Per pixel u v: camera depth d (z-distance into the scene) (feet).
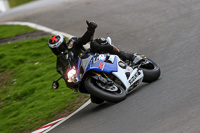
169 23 136.56
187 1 163.53
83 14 193.88
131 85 77.92
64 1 268.62
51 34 165.99
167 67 91.09
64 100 94.53
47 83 111.55
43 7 266.98
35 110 95.14
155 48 112.57
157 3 175.42
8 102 109.60
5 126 91.35
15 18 242.78
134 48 119.75
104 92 72.08
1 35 186.39
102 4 208.85
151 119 60.13
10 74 129.59
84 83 72.33
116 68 75.97
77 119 76.74
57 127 77.10
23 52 145.69
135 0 195.93
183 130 52.13
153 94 73.00
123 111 68.85
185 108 59.88
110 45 78.23
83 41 73.67
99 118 70.33
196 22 127.54
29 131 83.87
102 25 160.66
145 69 82.58
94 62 74.02
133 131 57.93
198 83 70.54
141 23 147.43
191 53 96.17
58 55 74.23
